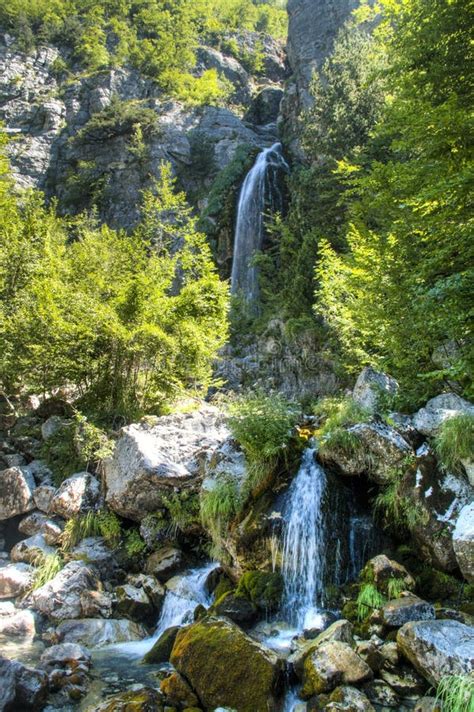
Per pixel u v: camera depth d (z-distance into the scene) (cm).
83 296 1068
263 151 3503
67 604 682
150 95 4475
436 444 609
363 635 506
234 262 3025
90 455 931
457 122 736
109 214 3650
